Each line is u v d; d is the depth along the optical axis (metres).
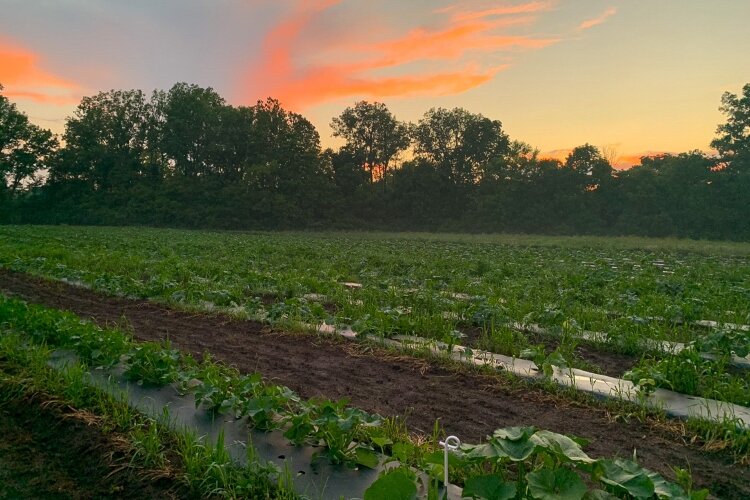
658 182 67.50
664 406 6.34
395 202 80.56
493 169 79.00
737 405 6.40
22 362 7.54
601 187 71.25
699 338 8.35
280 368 8.03
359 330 9.37
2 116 71.81
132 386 6.84
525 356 7.89
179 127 75.75
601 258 27.75
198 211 70.38
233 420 5.87
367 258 23.00
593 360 8.61
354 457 4.95
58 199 76.06
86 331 7.97
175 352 7.38
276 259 22.61
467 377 7.62
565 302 12.16
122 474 5.00
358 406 6.53
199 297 12.59
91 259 20.05
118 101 78.81
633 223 66.75
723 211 63.28
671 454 5.34
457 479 4.60
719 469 5.04
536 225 71.81
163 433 5.64
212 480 4.69
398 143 86.69
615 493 3.94
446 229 75.88
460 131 83.25
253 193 71.44
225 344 9.39
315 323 10.27
